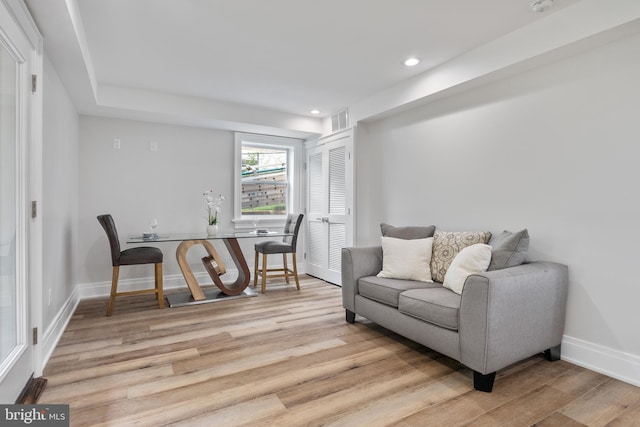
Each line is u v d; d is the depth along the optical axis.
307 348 2.51
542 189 2.50
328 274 4.68
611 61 2.14
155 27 2.42
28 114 1.88
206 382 2.00
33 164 1.97
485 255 2.32
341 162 4.40
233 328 2.90
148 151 4.23
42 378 1.98
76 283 3.74
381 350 2.48
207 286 4.46
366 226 4.27
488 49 2.63
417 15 2.27
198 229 4.54
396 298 2.54
